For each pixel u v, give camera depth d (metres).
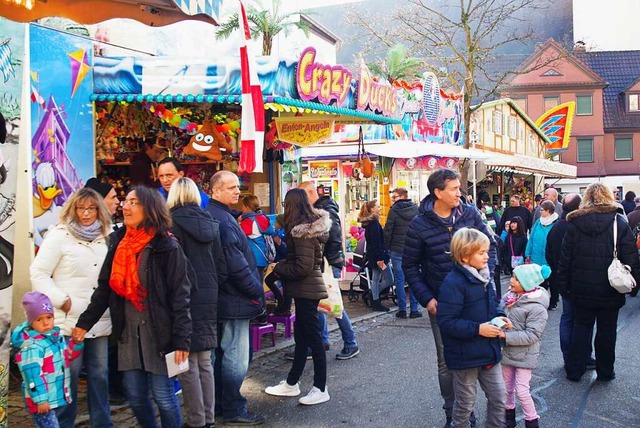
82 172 7.57
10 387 6.29
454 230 5.04
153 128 8.77
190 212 4.89
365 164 11.47
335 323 9.62
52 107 7.10
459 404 4.52
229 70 7.32
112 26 8.91
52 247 4.62
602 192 6.29
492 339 4.42
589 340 6.53
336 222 6.82
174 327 4.29
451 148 14.95
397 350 7.98
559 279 6.51
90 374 4.77
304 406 5.91
